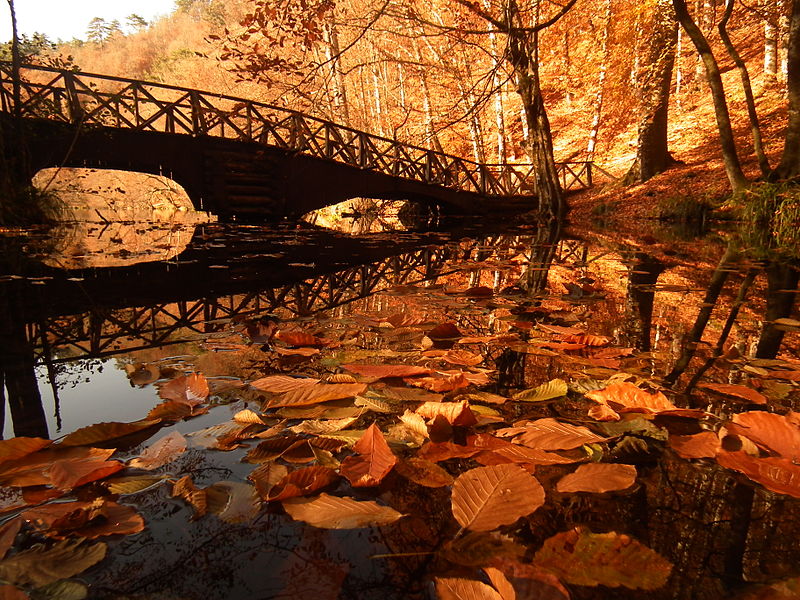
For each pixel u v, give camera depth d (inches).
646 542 26.1
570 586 22.5
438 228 374.6
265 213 373.7
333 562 23.9
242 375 53.7
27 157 293.0
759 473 31.8
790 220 217.6
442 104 562.6
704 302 100.8
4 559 23.7
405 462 33.4
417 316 82.9
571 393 50.4
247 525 27.0
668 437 38.4
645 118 427.2
